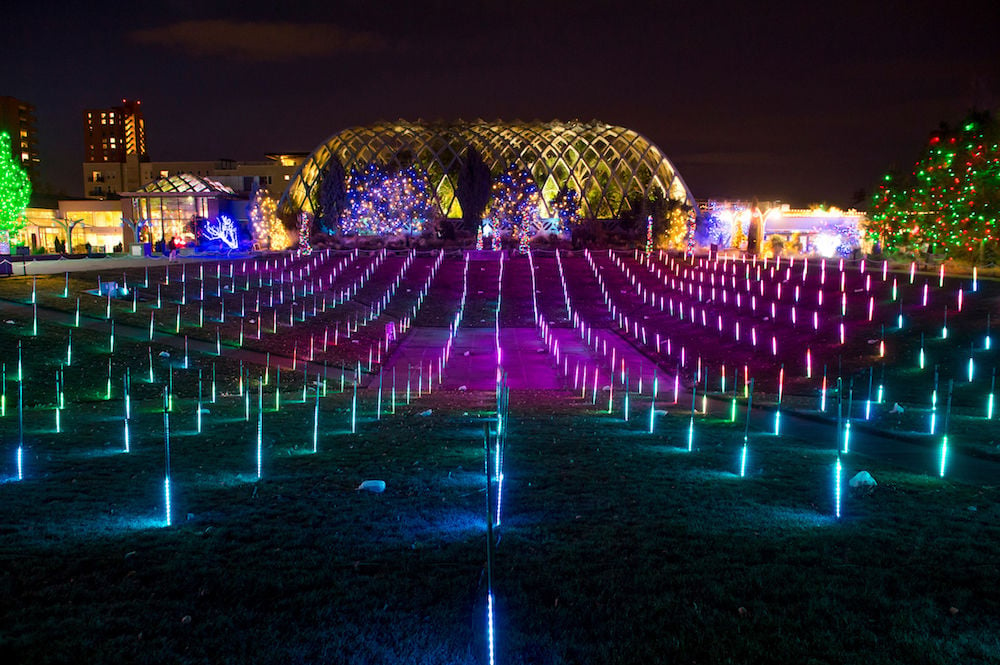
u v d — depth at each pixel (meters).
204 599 7.08
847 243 85.88
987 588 7.16
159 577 7.55
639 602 6.98
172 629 6.44
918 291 37.75
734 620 6.58
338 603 7.00
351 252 76.62
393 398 23.00
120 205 98.19
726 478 12.35
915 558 8.02
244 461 13.98
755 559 8.09
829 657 5.92
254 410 22.16
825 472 12.87
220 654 6.05
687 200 94.12
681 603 6.94
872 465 13.45
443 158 90.50
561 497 10.98
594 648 6.13
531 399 26.48
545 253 79.25
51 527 9.18
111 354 28.59
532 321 50.81
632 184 92.94
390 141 93.38
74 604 6.88
